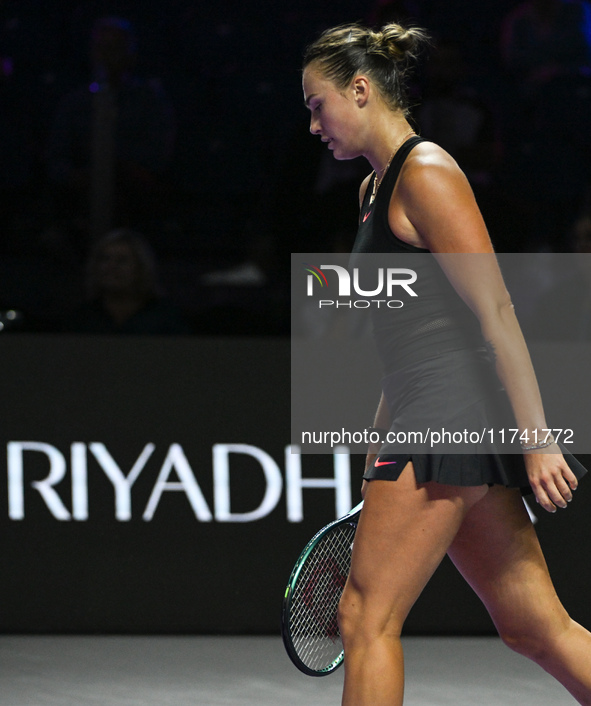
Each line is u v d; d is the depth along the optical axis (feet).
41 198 80.64
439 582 41.75
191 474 41.45
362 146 24.71
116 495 41.34
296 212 67.00
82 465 41.27
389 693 23.00
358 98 24.26
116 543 41.39
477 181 69.26
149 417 41.32
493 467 23.27
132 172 75.87
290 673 36.45
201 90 89.20
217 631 41.52
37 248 75.77
